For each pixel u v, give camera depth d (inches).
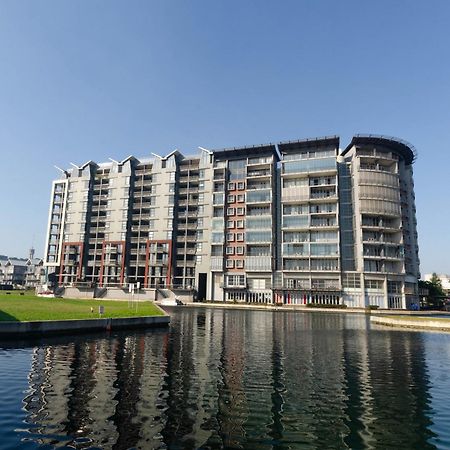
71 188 4660.4
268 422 432.8
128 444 361.7
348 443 380.5
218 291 3809.1
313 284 3479.3
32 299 1952.5
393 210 3459.6
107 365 712.4
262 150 3922.2
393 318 1705.2
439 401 522.9
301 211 3695.9
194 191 4195.4
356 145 3597.4
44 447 349.7
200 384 588.1
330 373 691.4
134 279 4271.7
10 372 636.1
